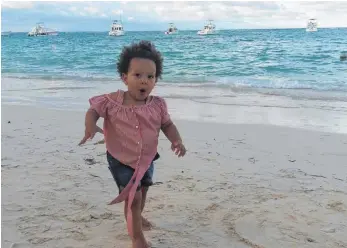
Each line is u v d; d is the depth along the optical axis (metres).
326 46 17.47
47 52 15.76
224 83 5.89
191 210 1.61
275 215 1.57
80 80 6.42
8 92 4.98
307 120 3.37
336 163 2.22
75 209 1.60
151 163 1.34
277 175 2.01
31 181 1.87
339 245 1.37
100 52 15.29
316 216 1.57
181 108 3.89
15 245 1.32
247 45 19.34
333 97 4.60
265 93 4.93
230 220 1.53
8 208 1.59
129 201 1.21
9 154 2.27
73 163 2.14
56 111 3.54
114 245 1.34
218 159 2.24
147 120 1.29
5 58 12.18
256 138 2.71
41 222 1.48
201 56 12.16
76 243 1.35
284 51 14.28
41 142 2.53
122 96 1.31
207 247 1.34
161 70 1.34
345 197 1.75
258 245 1.36
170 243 1.36
